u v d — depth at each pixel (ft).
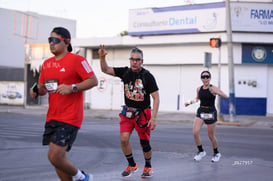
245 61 95.91
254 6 93.56
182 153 39.22
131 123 26.78
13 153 37.65
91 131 58.39
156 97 26.21
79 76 19.65
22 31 164.04
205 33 97.30
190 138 50.90
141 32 104.78
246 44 96.12
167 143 46.09
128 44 107.14
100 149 41.37
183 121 82.23
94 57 116.98
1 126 63.93
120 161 34.37
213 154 38.52
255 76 97.04
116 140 48.55
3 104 127.13
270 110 96.73
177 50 102.89
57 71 19.31
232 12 93.61
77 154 38.06
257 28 93.40
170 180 27.09
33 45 123.65
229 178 28.12
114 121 80.02
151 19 103.35
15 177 27.32
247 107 96.94
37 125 66.18
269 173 30.22
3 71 133.49
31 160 34.06
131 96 26.18
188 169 31.24
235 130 63.93
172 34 101.40
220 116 79.30
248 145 45.47
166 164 33.32
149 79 25.95
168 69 105.50
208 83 34.83
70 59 19.31
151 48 106.83
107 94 113.60
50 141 18.69
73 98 19.26
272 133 59.62
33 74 133.28
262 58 95.86
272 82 96.94
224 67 97.96
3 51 162.81
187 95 103.14
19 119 79.41
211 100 34.83
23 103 121.80
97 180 26.68
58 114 19.10
